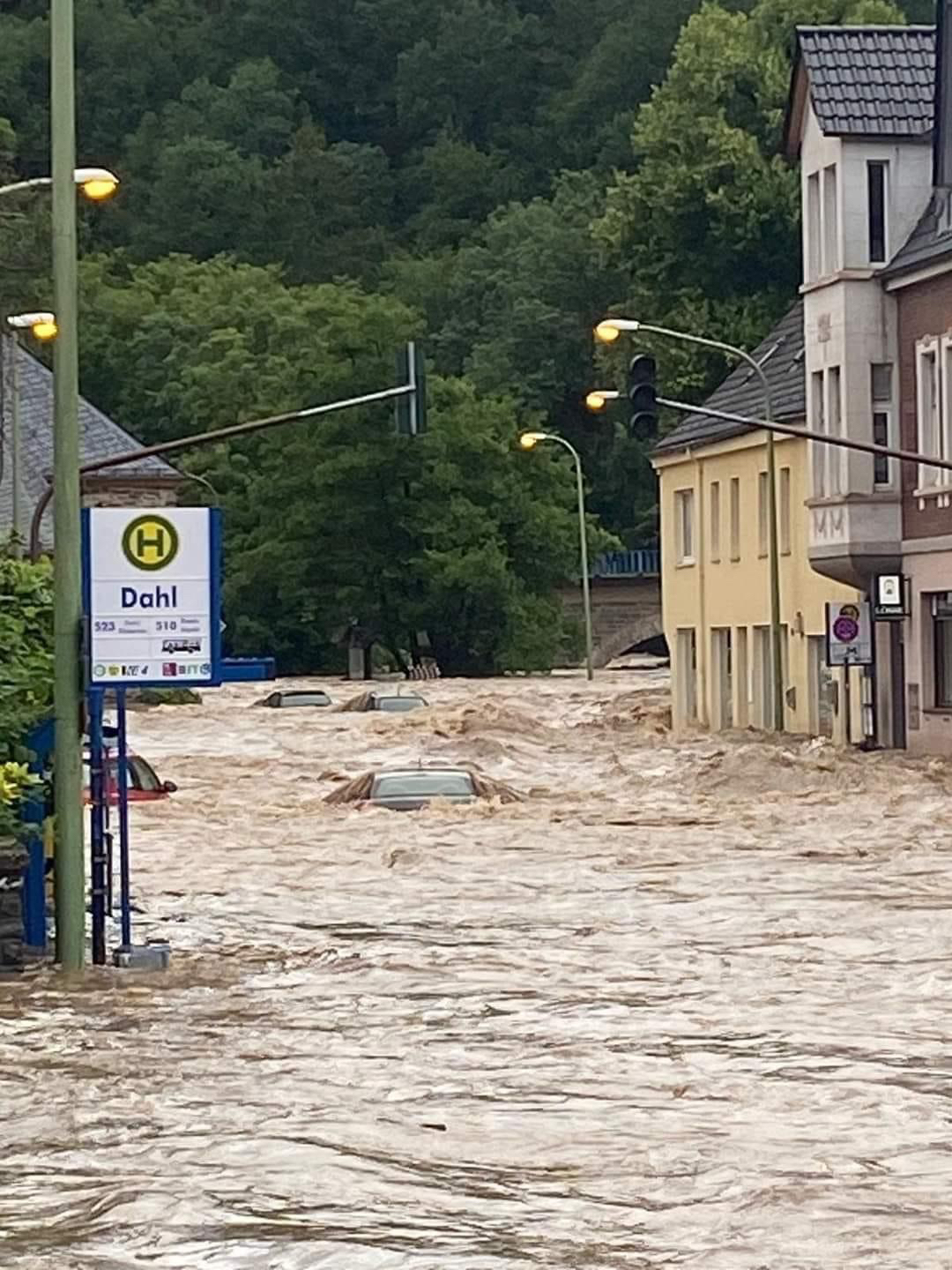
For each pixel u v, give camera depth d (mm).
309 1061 15172
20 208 80500
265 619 103125
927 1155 12141
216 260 127500
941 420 45594
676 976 18797
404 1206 11125
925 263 45406
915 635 46438
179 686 19688
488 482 100625
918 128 48219
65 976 19141
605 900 24391
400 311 100688
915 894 24531
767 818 33781
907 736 46875
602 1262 10031
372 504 99938
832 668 50312
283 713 69812
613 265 85375
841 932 21406
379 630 102500
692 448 61250
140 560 19625
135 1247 10383
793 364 56031
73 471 19547
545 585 103188
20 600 21188
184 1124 13141
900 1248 10195
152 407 117250
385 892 25438
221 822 33969
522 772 45938
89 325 120875
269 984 18672
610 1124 13031
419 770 38031
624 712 67375
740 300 81812
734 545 58875
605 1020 16656
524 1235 10531
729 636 59969
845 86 48625
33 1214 11031
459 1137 12688
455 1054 15383
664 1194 11328
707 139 81188
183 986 18594
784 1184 11438
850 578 48000
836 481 48594
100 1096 14039
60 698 19516
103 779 20219
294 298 120000
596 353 97500
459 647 102375
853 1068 14688
